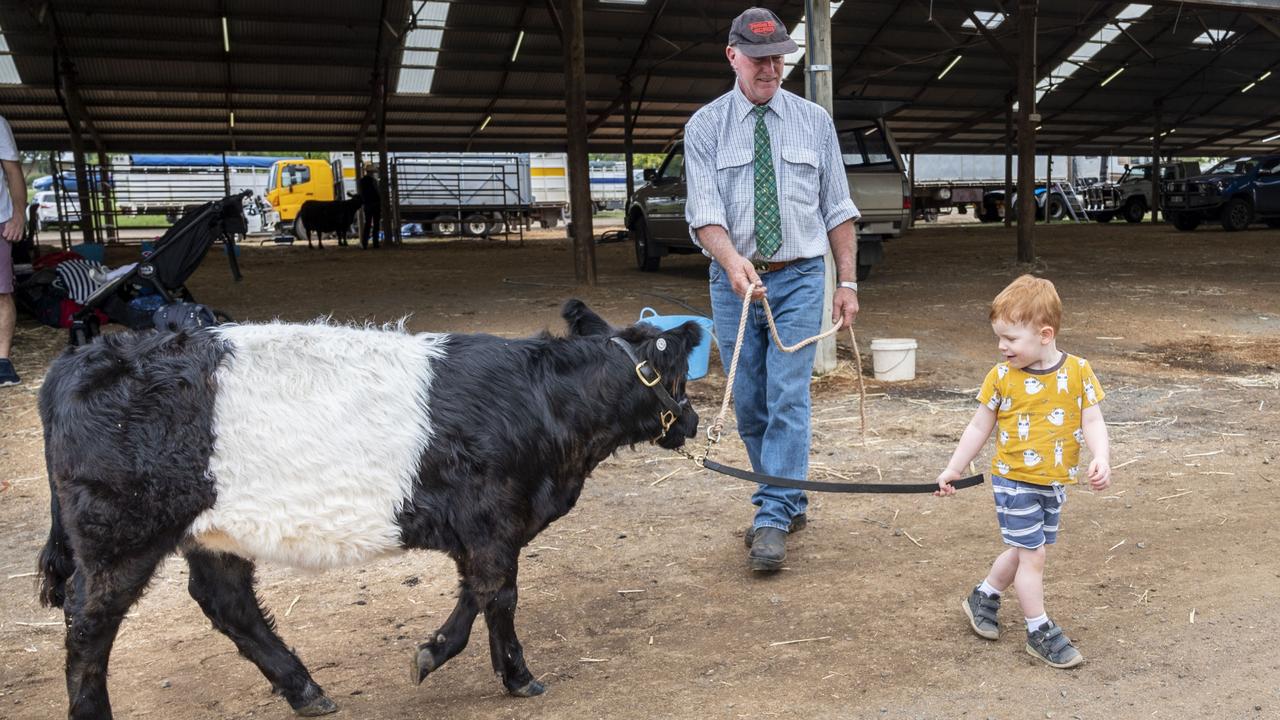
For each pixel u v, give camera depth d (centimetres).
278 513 271
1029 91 1561
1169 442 602
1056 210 3419
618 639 360
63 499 267
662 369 333
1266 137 3538
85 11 1872
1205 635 341
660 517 494
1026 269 1499
